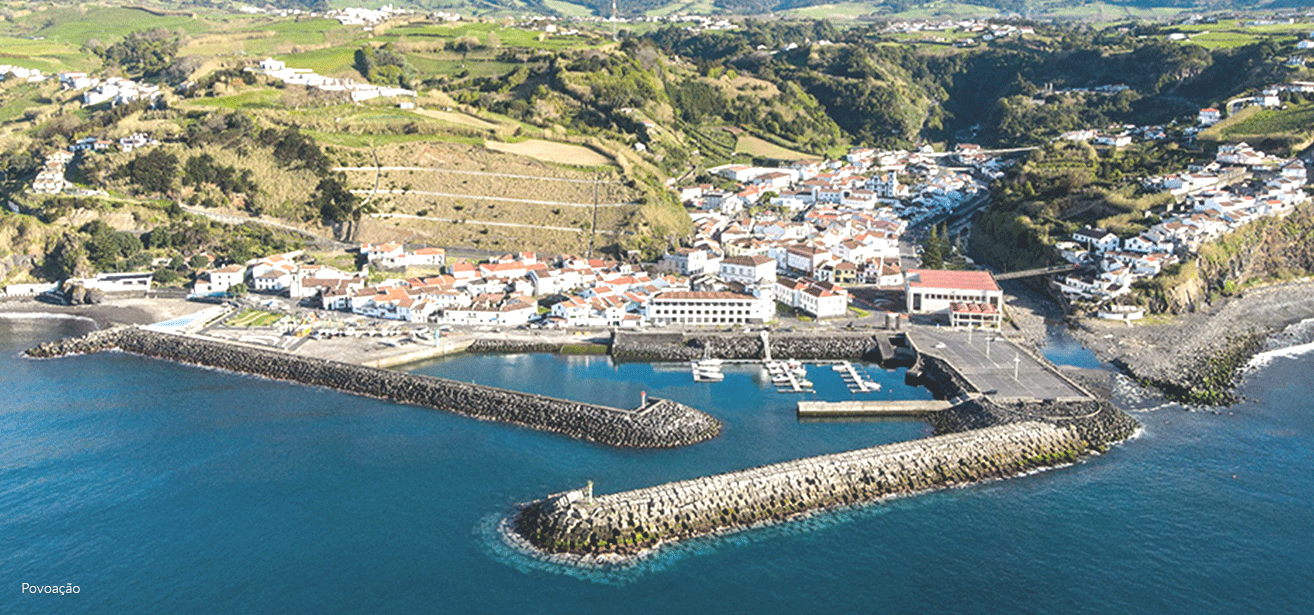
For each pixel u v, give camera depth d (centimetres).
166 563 13638
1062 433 17188
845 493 15288
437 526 14500
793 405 19525
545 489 15538
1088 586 13000
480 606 12556
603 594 12812
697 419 17988
